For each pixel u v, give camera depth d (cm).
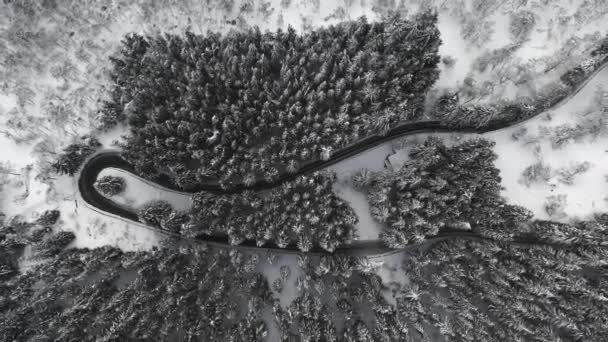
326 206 4975
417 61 5228
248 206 5238
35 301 4666
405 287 5031
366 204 5556
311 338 4541
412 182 4941
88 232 5444
